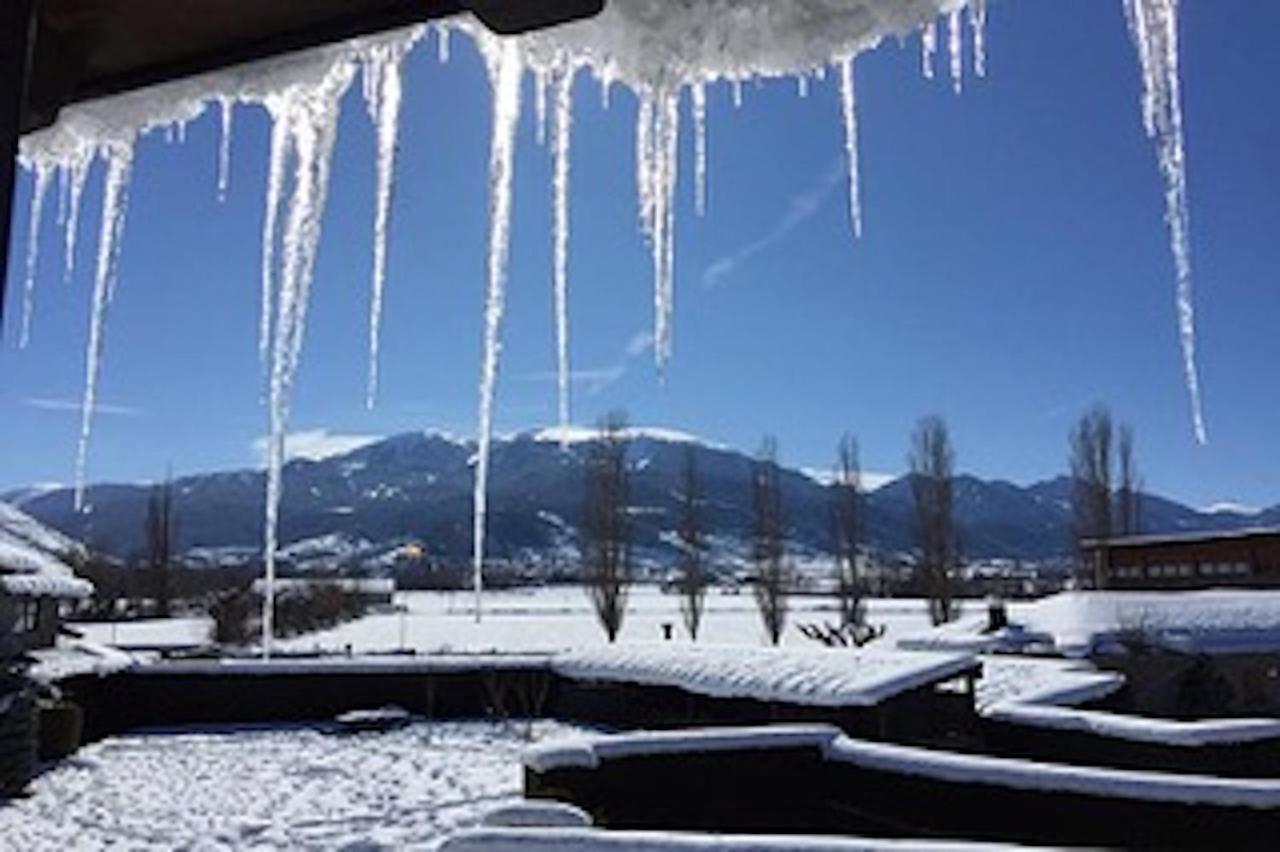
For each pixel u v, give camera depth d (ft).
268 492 12.95
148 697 90.07
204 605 173.17
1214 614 92.38
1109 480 136.05
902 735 64.69
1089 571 134.10
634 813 39.55
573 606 269.44
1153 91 6.15
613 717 93.15
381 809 55.83
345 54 6.48
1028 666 74.79
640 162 8.32
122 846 46.91
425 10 5.78
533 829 15.75
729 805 39.70
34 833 49.24
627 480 136.67
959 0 5.14
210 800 57.82
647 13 5.32
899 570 214.07
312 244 9.14
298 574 264.72
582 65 5.92
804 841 15.72
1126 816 32.32
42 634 79.92
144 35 6.13
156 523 171.73
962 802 35.40
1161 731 45.83
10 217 4.52
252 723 92.17
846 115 8.01
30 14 4.68
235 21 6.01
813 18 5.17
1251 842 30.86
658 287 8.56
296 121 7.59
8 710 59.52
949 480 133.18
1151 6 6.10
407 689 96.48
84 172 7.56
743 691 73.46
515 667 98.94
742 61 5.49
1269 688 84.48
